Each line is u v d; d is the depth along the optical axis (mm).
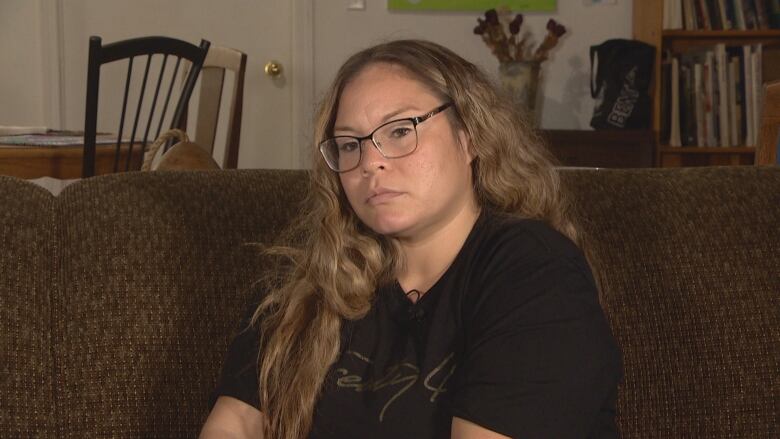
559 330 1056
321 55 4367
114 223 1318
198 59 2869
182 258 1311
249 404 1245
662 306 1289
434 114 1179
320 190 1275
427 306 1174
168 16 4316
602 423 1131
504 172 1236
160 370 1267
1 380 1206
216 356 1291
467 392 1062
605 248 1316
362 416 1172
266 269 1329
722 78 3994
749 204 1352
